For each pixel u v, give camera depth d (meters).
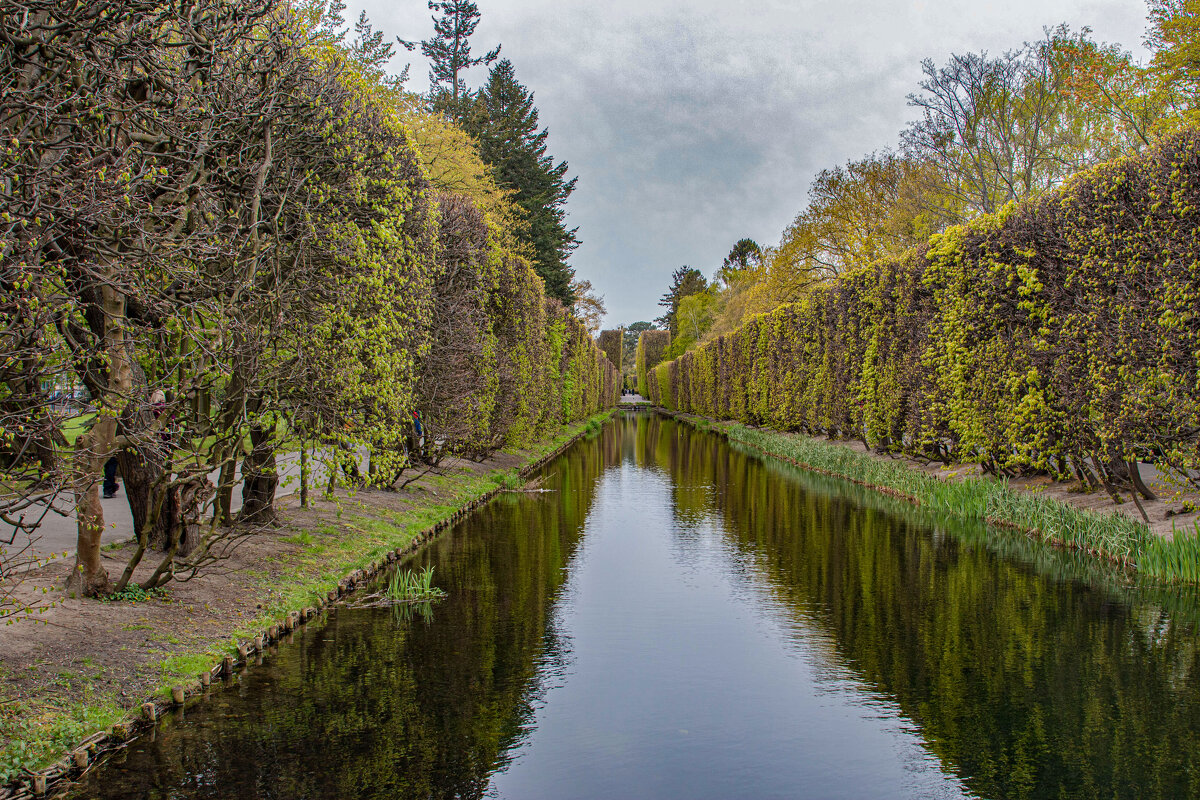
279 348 8.39
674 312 110.94
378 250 9.92
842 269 41.06
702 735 5.79
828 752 5.52
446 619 8.55
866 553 12.02
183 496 8.38
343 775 5.11
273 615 7.91
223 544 9.38
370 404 9.85
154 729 5.73
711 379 54.78
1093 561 11.35
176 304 6.47
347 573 9.77
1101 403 11.01
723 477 22.86
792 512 16.11
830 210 40.06
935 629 8.23
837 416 26.47
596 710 6.22
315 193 8.88
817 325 28.73
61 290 5.64
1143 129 25.69
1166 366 9.98
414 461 17.19
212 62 6.96
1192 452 9.88
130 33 6.06
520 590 9.82
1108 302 11.16
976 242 14.70
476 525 14.55
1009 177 29.73
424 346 11.52
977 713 6.15
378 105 11.40
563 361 37.34
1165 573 10.20
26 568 7.53
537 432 29.45
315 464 12.78
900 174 38.31
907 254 20.02
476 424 18.67
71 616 6.58
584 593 9.69
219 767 5.20
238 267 7.30
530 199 46.41
